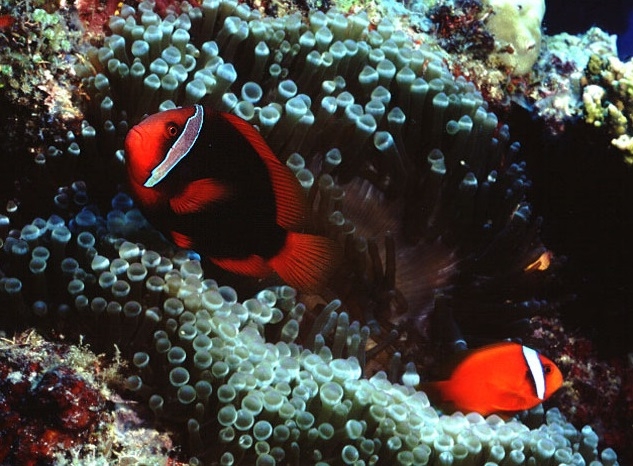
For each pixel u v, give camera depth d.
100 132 1.04
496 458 1.01
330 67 1.12
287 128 1.06
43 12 1.04
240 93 1.12
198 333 0.97
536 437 1.03
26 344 0.99
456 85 1.17
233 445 0.97
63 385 0.95
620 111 1.26
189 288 0.98
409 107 1.14
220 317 0.98
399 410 0.99
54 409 0.94
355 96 1.15
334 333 1.06
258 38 1.10
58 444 0.94
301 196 0.94
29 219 1.04
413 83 1.13
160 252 1.00
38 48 1.03
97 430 0.96
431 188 1.12
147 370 0.98
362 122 1.09
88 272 1.00
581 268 1.28
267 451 0.96
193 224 0.94
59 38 1.04
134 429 0.98
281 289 1.03
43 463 0.94
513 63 1.35
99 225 1.00
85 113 1.05
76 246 1.00
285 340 1.02
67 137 1.04
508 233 1.14
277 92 1.10
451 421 1.01
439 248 1.16
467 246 1.16
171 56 1.05
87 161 1.04
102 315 0.99
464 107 1.15
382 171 1.13
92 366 0.99
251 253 0.94
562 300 1.24
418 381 1.03
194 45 1.11
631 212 1.25
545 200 1.36
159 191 0.92
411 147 1.15
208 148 0.92
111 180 1.04
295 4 1.21
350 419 0.99
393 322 1.12
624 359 1.25
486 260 1.15
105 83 1.04
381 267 1.10
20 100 1.03
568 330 1.27
